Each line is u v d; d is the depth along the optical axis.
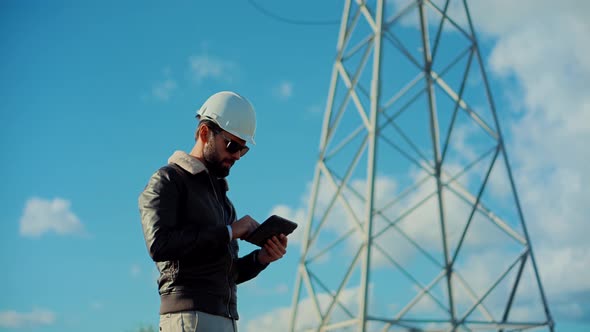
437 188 23.33
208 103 5.61
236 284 5.62
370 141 20.75
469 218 21.56
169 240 4.93
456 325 20.06
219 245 5.09
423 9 24.00
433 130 24.09
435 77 23.45
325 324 20.50
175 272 5.08
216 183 5.57
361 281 19.44
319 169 23.30
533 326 21.55
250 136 5.60
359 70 21.92
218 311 5.11
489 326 20.97
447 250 22.98
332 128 23.09
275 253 5.54
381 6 22.06
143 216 5.07
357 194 21.31
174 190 5.15
